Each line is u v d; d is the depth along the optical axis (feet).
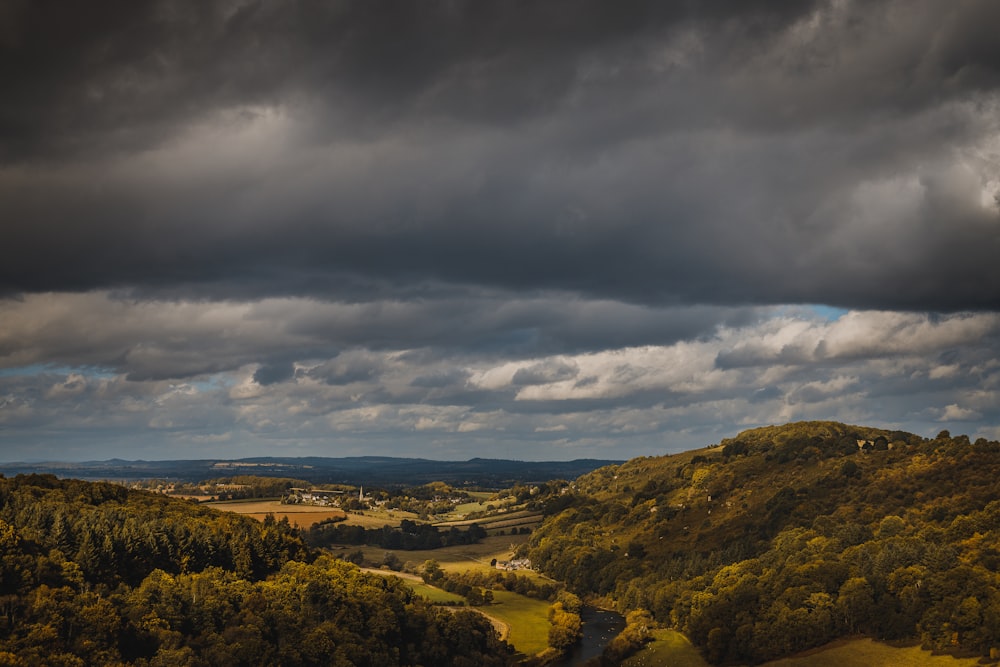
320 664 558.97
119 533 603.26
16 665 414.41
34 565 517.14
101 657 460.14
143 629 503.20
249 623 551.59
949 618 589.32
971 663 553.64
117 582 563.48
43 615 466.70
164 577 573.33
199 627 541.34
